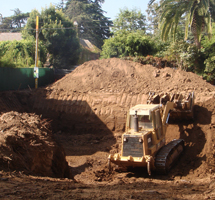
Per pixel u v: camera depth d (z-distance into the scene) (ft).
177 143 37.91
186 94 44.80
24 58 93.45
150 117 33.99
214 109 45.78
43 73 84.84
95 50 153.48
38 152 27.07
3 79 62.44
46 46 111.55
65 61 118.52
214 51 84.79
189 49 82.23
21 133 26.94
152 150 31.86
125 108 57.06
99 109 59.16
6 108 55.77
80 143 51.55
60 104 63.67
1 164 22.30
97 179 32.27
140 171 35.40
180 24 109.81
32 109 65.00
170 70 66.08
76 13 181.06
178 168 35.86
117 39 101.55
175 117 46.47
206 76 87.15
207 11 74.08
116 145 48.73
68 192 18.94
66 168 32.94
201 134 42.27
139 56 92.63
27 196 16.24
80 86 67.21
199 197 18.98
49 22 112.57
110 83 65.57
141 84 63.10
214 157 35.24
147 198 18.61
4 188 17.53
